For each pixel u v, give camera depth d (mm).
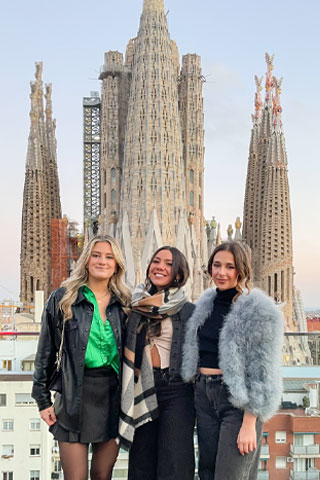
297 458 12828
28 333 14586
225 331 8148
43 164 147500
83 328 8250
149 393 8531
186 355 8477
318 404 13680
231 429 8078
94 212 154875
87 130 153125
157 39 124250
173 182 122250
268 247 134250
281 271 133125
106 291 8766
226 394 8227
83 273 8633
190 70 136375
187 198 134250
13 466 12930
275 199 134750
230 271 8445
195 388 8680
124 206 122688
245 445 7801
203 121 139250
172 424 8578
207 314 8609
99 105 151750
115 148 133000
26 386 13008
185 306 8883
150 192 120250
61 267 142375
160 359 8672
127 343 8453
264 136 142125
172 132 123688
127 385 8328
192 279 123250
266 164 136875
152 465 8914
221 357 8086
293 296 138625
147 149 121125
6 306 131625
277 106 137250
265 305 8008
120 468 12117
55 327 8398
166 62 125062
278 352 7898
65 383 8219
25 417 12992
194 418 8797
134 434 8953
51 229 145625
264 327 7863
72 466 8312
